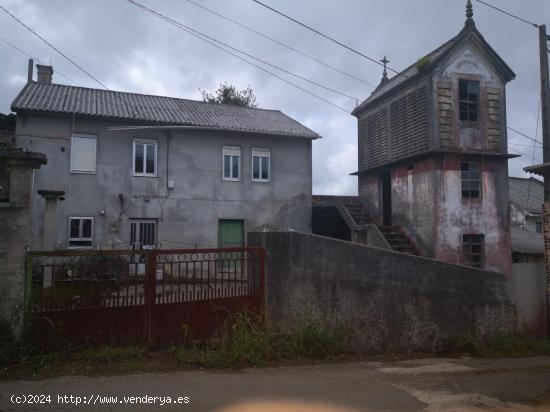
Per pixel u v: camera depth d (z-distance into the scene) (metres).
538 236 20.19
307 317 7.76
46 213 12.82
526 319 10.94
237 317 7.41
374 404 5.34
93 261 6.76
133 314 6.81
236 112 20.20
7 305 6.27
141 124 16.39
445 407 5.39
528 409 5.54
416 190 15.89
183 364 6.48
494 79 16.02
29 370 5.94
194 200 17.20
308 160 19.16
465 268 9.46
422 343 8.76
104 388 5.40
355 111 19.83
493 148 15.73
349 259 8.19
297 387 5.82
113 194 16.12
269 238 7.87
